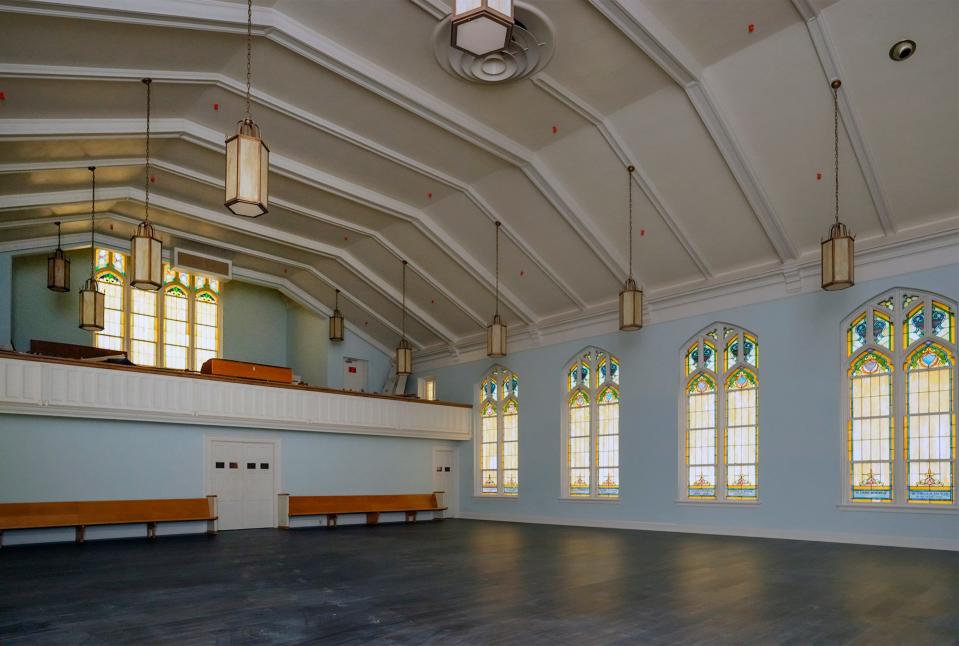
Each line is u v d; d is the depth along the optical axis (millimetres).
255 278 21016
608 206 14398
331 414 17859
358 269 19625
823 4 9594
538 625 5992
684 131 12234
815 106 11000
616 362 17031
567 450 18000
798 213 12789
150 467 14805
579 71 11383
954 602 6977
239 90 11891
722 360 14812
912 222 12000
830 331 13031
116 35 9930
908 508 11641
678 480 15172
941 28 9445
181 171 14703
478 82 11727
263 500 16750
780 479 13453
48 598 7355
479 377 20844
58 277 15828
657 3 9938
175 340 20594
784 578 8438
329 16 10391
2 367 12602
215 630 5848
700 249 14469
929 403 11758
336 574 8977
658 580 8320
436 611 6570
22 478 12992
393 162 14367
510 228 16000
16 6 8781
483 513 20062
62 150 13000
